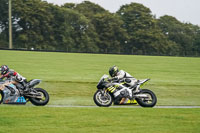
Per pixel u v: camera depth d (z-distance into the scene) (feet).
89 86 199.72
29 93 118.11
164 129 86.69
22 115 97.45
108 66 308.40
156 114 105.09
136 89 124.06
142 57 451.94
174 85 215.72
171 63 375.25
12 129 82.53
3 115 96.63
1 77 117.29
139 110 111.65
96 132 82.17
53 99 162.30
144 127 88.12
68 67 283.59
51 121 91.56
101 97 120.88
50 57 357.61
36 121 90.94
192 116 103.91
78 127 86.22
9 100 117.08
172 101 172.04
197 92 199.93
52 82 203.31
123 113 104.99
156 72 281.54
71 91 184.24
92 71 266.16
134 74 262.26
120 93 121.60
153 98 124.26
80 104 154.30
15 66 266.36
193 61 425.69
